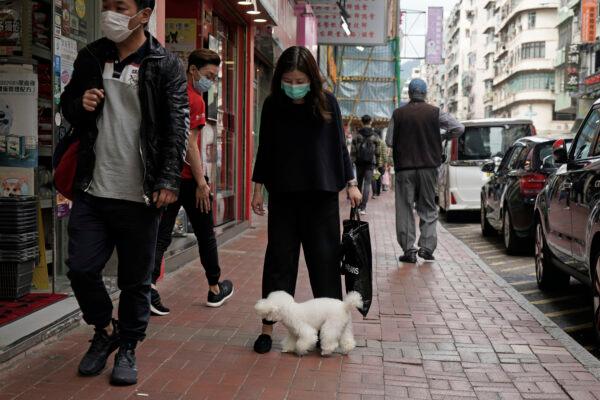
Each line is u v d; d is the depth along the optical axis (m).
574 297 6.96
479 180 14.61
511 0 80.44
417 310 5.84
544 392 3.90
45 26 5.77
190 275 7.09
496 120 15.03
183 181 5.40
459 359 4.48
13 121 5.50
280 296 4.40
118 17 3.47
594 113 6.41
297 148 4.41
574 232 5.87
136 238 3.74
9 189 5.50
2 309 4.85
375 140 19.86
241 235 10.66
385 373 4.16
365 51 33.06
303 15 17.27
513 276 8.21
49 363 4.08
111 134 3.64
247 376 4.03
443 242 10.66
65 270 6.03
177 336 4.82
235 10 10.51
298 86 4.27
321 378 4.04
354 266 4.50
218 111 10.09
